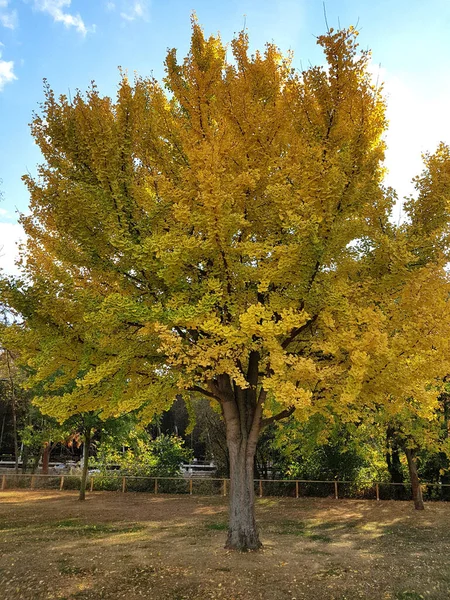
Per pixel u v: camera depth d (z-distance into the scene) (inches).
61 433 557.0
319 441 358.9
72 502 515.2
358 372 178.1
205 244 198.4
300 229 189.9
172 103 296.5
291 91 239.9
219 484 633.6
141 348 233.6
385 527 364.8
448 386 422.9
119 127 236.8
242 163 234.5
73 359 235.8
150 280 230.1
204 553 247.3
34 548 263.7
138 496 582.9
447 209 204.8
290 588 188.4
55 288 219.9
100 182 233.0
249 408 280.7
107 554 246.7
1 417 1073.5
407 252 200.8
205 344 210.1
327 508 483.5
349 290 206.7
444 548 277.9
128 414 542.0
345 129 222.8
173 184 245.0
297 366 184.7
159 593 181.9
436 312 195.0
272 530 345.1
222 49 277.3
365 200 219.0
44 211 266.4
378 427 487.2
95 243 227.1
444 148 231.3
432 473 585.9
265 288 197.3
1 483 698.2
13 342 223.3
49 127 241.6
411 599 177.0
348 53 218.4
